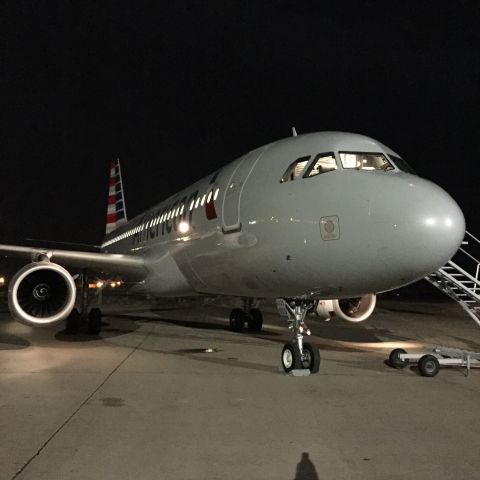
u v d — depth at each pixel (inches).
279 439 193.0
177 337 497.7
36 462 165.9
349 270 271.7
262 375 314.0
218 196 371.9
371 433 201.9
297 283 302.7
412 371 336.5
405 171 298.0
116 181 1047.0
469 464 169.2
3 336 489.7
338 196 274.4
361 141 306.5
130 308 970.1
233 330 564.7
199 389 273.3
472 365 330.6
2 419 213.6
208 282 412.2
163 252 472.7
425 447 185.6
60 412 224.7
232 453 177.2
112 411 227.1
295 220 290.0
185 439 191.2
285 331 565.6
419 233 248.4
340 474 159.8
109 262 475.5
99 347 422.0
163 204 556.7
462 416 228.8
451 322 729.6
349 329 599.5
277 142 354.3
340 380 303.0
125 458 170.7
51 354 382.3
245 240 330.3
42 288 396.8
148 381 290.8
